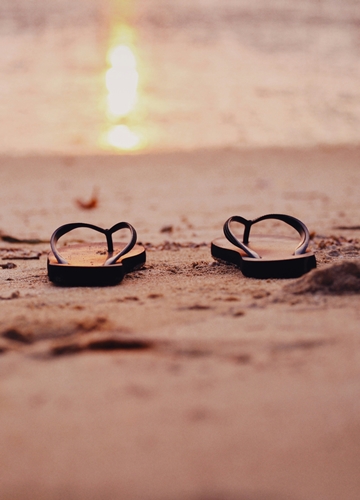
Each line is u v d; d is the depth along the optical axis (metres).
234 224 2.02
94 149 4.64
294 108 6.42
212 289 1.14
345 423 0.76
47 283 1.23
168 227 1.88
